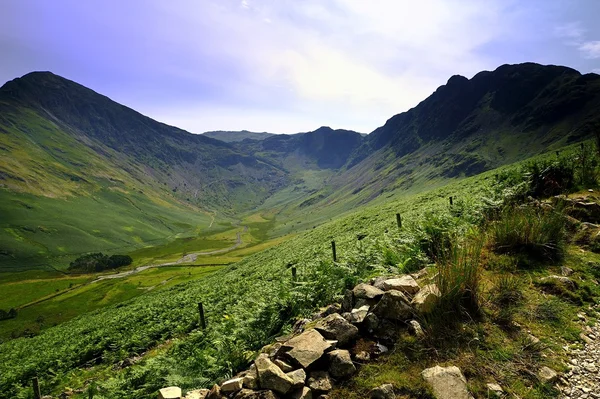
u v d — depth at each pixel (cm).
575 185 1142
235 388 456
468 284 551
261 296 1471
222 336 871
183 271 12688
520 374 428
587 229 809
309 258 2595
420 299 538
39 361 2078
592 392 393
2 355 2873
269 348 598
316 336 505
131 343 1870
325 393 429
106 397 892
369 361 467
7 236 18512
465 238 792
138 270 15162
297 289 885
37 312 9931
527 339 486
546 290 615
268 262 3650
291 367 465
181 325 1883
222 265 13325
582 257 719
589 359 448
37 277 15212
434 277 577
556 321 530
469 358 454
